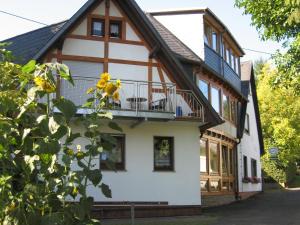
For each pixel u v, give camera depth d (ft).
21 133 13.42
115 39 59.62
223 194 75.66
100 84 14.82
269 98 119.96
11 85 14.03
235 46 84.84
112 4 60.13
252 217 53.62
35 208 12.94
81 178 13.28
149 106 58.95
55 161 12.90
